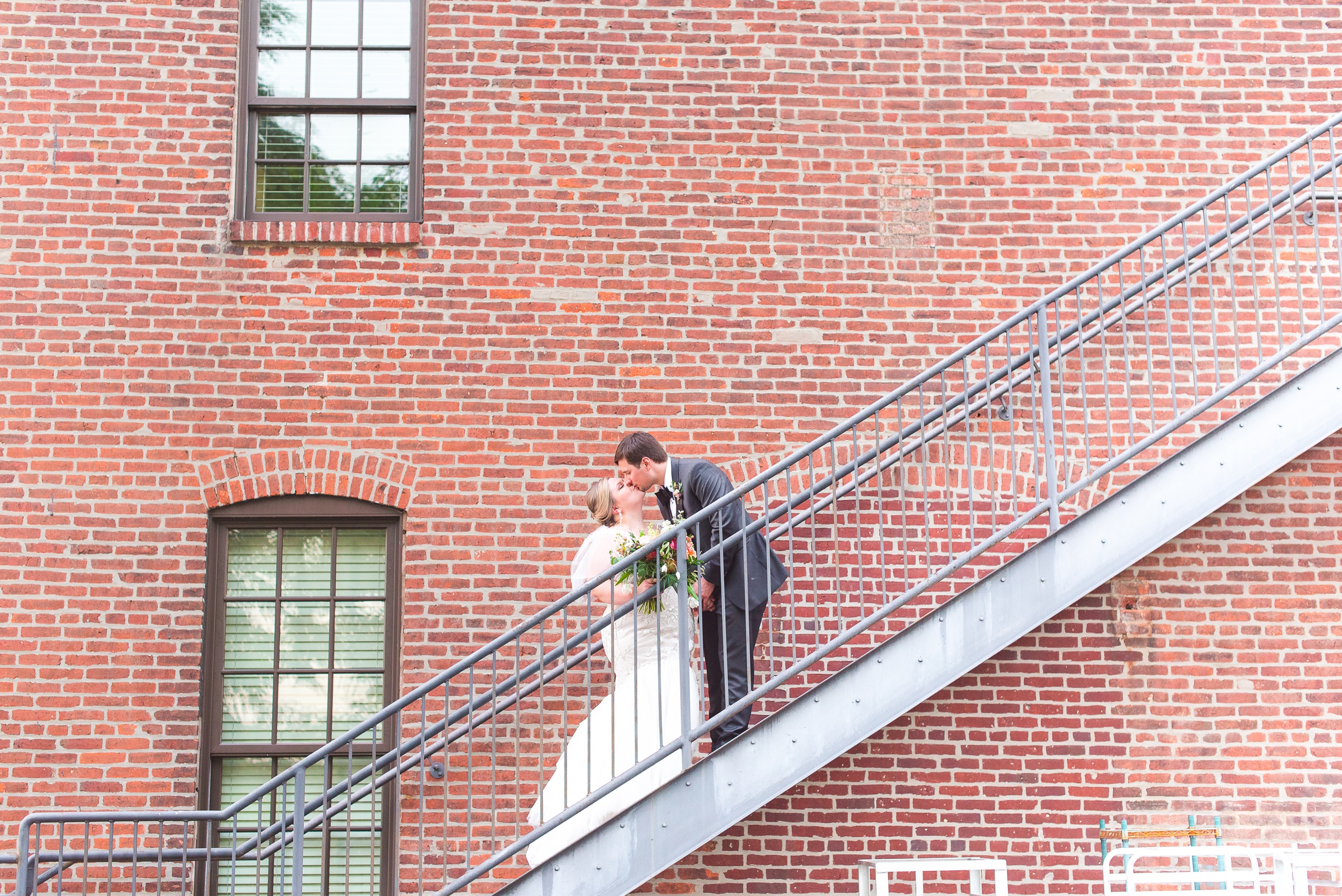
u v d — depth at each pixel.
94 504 5.71
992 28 6.34
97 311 5.85
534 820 4.84
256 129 6.24
